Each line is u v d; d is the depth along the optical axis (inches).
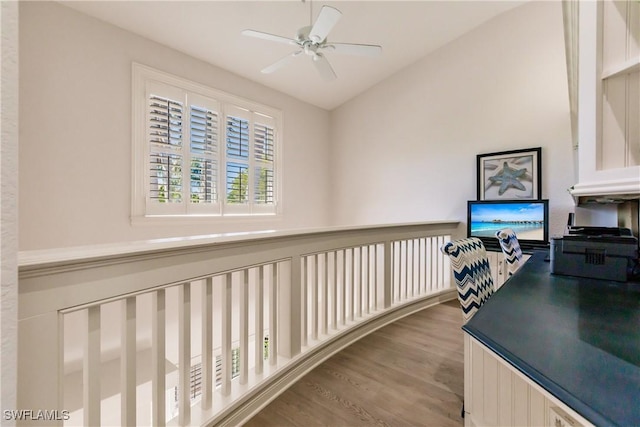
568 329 30.6
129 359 41.2
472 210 137.3
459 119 151.4
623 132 37.9
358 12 127.4
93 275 36.3
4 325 16.4
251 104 161.9
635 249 49.8
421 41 151.6
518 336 29.1
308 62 152.0
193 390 125.8
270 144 173.5
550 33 124.9
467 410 52.2
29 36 92.0
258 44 132.3
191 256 49.4
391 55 160.1
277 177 176.9
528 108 130.7
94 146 106.5
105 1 101.8
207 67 141.7
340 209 206.1
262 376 65.2
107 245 41.1
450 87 154.3
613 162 38.4
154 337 45.1
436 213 160.7
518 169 132.3
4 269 16.3
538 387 21.9
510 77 135.4
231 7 111.3
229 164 152.1
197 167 138.2
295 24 122.7
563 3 52.3
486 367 48.0
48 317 32.1
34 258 31.4
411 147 170.4
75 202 102.3
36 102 93.7
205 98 141.0
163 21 113.6
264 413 61.6
